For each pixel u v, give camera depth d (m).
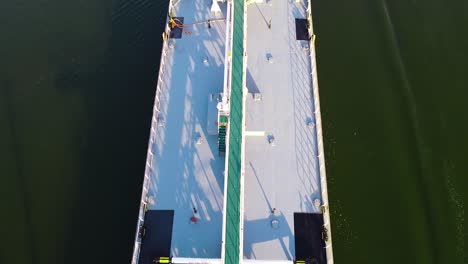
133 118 37.72
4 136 37.19
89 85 39.94
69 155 36.12
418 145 36.72
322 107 38.66
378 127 37.72
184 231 26.91
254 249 26.16
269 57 33.84
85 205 33.62
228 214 25.72
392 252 32.25
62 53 42.19
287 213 27.33
